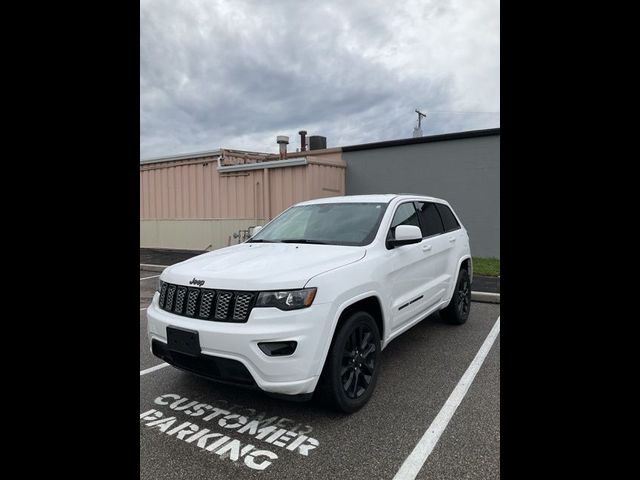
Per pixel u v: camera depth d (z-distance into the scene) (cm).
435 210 522
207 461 261
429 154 1117
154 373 406
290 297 281
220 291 297
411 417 311
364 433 290
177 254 1364
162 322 317
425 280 443
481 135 1050
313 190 1119
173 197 1429
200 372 302
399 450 269
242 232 1209
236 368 281
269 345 276
